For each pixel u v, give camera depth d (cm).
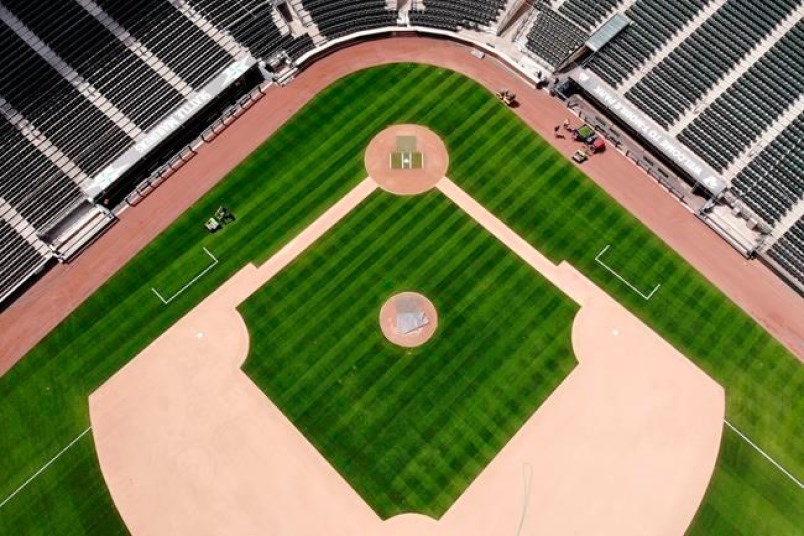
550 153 5972
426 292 5394
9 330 5328
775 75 5909
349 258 5541
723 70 5997
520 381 5069
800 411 4981
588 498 4712
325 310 5341
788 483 4759
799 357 5172
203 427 4947
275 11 6450
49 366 5188
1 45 5972
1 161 5722
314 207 5766
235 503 4722
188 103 5947
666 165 5950
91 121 5888
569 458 4831
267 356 5184
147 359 5188
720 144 5806
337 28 6538
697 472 4784
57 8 6119
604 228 5641
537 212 5709
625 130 6112
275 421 4962
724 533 4612
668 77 6053
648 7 6278
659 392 5031
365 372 5119
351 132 6100
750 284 5447
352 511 4694
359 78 6384
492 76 6375
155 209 5797
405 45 6556
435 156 5962
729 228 5619
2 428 4984
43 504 4744
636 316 5303
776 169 5691
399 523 4656
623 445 4866
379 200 5784
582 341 5206
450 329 5253
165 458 4862
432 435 4909
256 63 6191
